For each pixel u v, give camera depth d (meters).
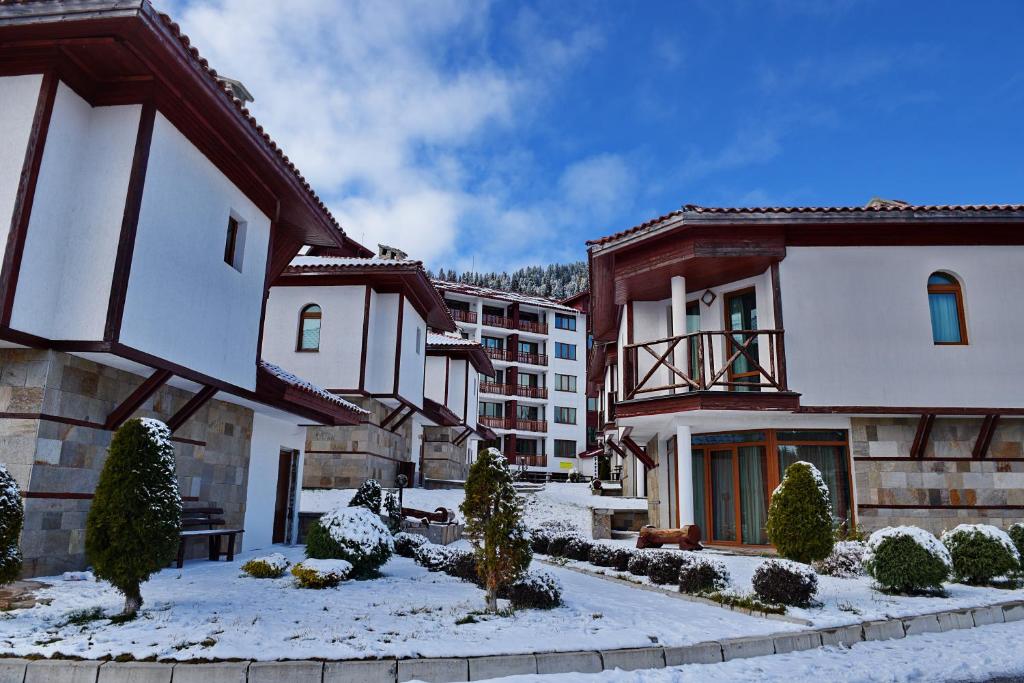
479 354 31.03
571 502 22.30
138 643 5.22
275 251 13.85
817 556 9.87
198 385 10.19
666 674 5.42
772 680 5.33
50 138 7.93
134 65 8.34
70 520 8.18
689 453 13.24
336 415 13.59
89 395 8.50
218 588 8.11
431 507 18.98
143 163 8.40
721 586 8.73
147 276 8.59
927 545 9.07
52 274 7.98
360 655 5.06
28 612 6.23
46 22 7.51
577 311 51.56
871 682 5.42
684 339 13.90
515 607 7.45
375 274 19.84
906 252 13.02
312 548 9.34
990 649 6.60
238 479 12.36
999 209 12.44
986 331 12.75
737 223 12.70
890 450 12.73
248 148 10.31
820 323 12.73
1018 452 12.75
